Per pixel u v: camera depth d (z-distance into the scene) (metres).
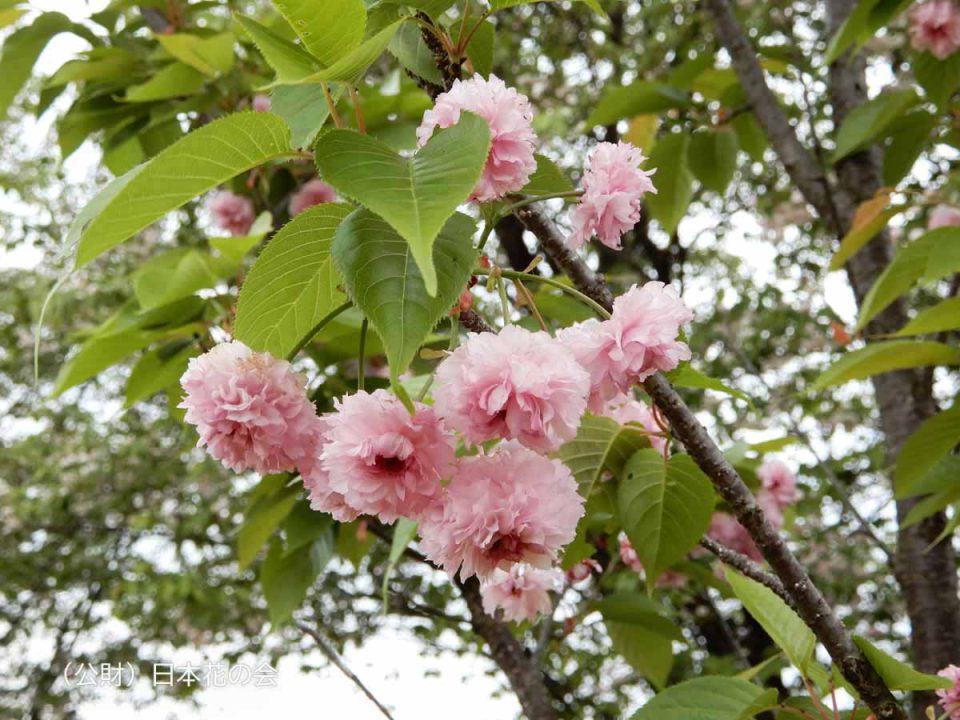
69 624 2.62
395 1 0.44
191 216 1.55
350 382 0.74
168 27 0.93
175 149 0.38
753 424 1.52
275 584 0.78
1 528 2.44
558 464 0.40
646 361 0.42
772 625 0.49
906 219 1.51
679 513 0.56
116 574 2.44
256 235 0.73
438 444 0.39
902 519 0.85
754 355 2.00
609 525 0.71
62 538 2.50
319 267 0.42
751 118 1.08
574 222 0.46
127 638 2.42
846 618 1.82
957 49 0.89
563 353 0.39
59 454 2.30
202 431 0.42
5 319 2.31
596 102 2.01
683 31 1.84
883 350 0.64
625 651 0.81
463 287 0.38
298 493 0.75
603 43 2.01
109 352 0.72
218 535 2.26
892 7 0.78
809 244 2.00
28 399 2.56
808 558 1.80
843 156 0.93
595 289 0.48
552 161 0.48
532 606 0.62
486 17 0.44
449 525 0.39
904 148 0.94
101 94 0.90
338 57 0.40
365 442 0.39
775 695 0.46
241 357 0.42
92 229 0.39
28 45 0.91
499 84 0.42
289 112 0.41
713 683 0.47
